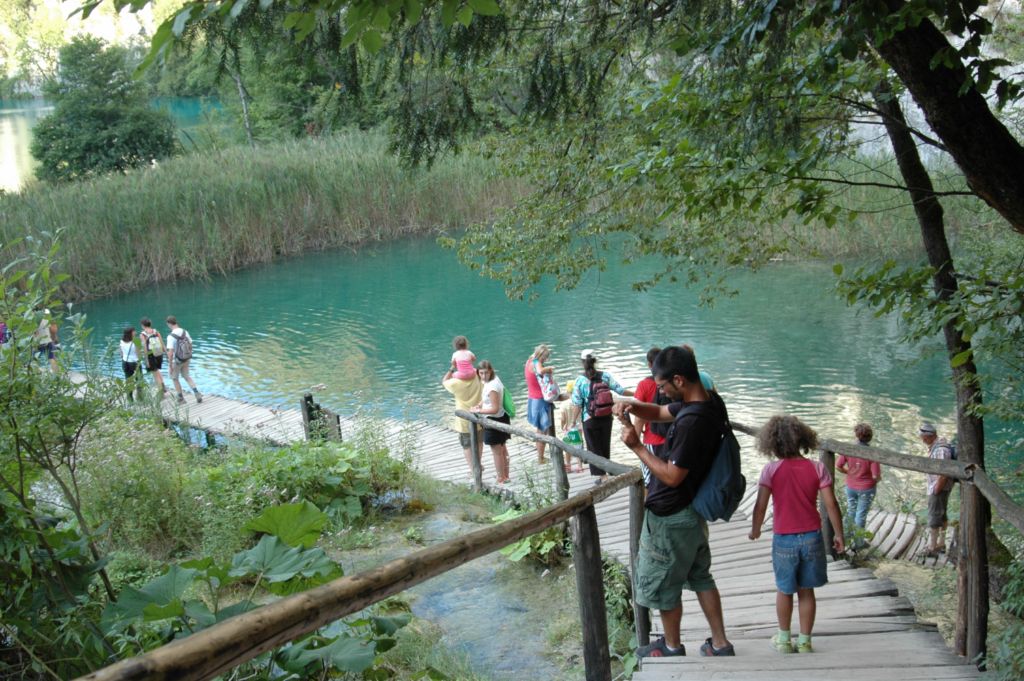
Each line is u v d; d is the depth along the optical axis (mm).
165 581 2949
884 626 5227
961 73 4855
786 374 17359
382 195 33500
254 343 21984
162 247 29078
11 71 62656
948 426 14547
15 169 55969
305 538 3260
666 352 4312
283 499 8859
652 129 7320
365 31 3000
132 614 2820
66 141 43250
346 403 17188
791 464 4867
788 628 4898
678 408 4484
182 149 45750
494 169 10172
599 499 3807
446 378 11648
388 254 31750
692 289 24500
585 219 9656
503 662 6109
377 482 9812
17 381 3467
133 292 28172
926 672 4449
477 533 2514
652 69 8547
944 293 7469
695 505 4348
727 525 8016
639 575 4621
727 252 10062
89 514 7223
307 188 33188
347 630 3262
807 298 22734
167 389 16281
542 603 7141
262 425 13555
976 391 8102
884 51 4934
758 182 6418
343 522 8984
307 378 19016
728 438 4344
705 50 5703
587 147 9117
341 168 33656
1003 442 12109
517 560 7902
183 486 8375
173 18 2852
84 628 3305
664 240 9930
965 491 5266
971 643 5199
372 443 10531
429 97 6734
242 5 2889
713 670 4465
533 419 11453
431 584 7645
